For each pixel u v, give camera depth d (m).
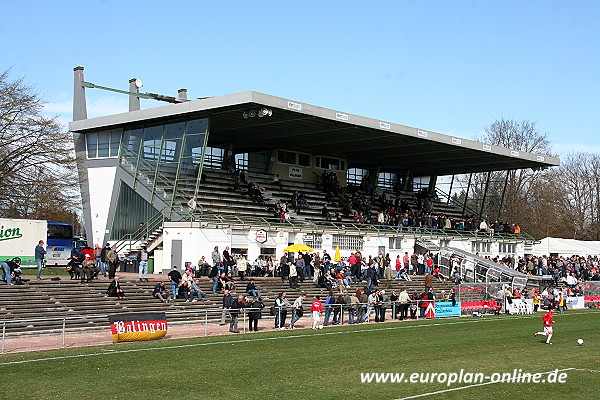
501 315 43.59
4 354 23.88
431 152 65.25
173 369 21.52
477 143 63.12
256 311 32.41
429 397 18.42
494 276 54.59
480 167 75.25
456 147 62.09
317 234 53.41
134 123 51.81
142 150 51.28
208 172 55.38
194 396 17.84
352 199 64.56
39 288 33.84
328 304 35.88
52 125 54.69
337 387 19.30
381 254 53.25
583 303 50.72
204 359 23.50
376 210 66.00
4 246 43.94
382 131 54.59
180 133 48.91
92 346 26.09
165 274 45.94
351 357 24.50
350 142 60.19
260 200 54.84
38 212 63.28
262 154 63.00
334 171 68.12
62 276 40.81
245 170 62.03
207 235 45.81
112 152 53.34
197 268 44.72
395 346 27.55
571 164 104.94
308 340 28.97
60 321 30.25
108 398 17.47
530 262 61.06
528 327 35.81
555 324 37.72
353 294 44.94
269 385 19.38
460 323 37.44
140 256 42.72
